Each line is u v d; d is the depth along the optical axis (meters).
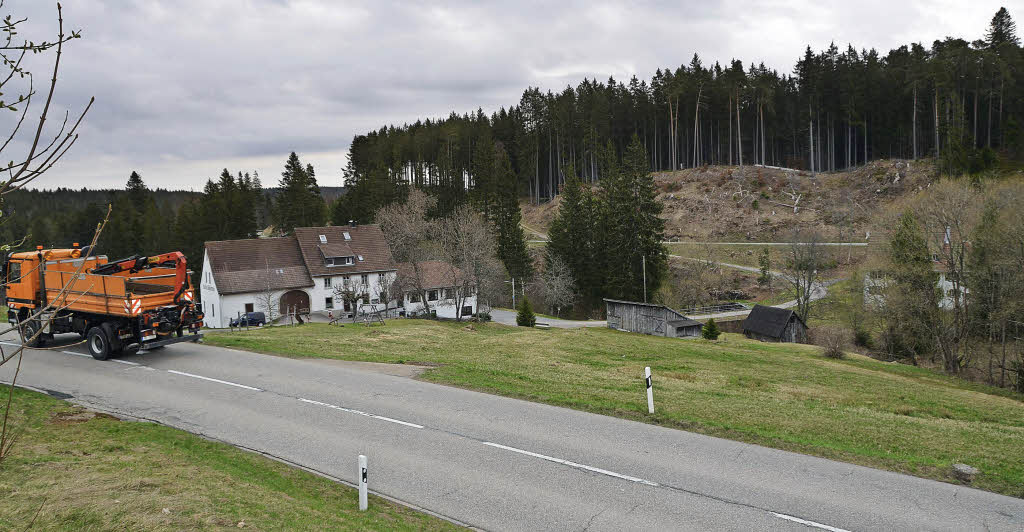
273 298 58.12
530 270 85.25
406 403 15.95
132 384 17.05
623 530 9.30
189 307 20.33
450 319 56.91
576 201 82.81
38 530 7.32
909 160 100.69
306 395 16.48
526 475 11.38
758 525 9.46
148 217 100.31
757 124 122.81
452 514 9.84
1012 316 40.25
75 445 11.38
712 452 12.70
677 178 115.25
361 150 133.12
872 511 9.99
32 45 4.97
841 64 114.94
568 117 126.81
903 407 20.20
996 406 22.67
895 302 45.09
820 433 14.38
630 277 72.69
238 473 10.83
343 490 10.62
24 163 4.90
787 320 52.66
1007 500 10.55
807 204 99.69
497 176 96.50
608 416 15.20
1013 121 93.06
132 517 7.97
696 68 122.31
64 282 19.88
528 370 21.33
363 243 65.06
